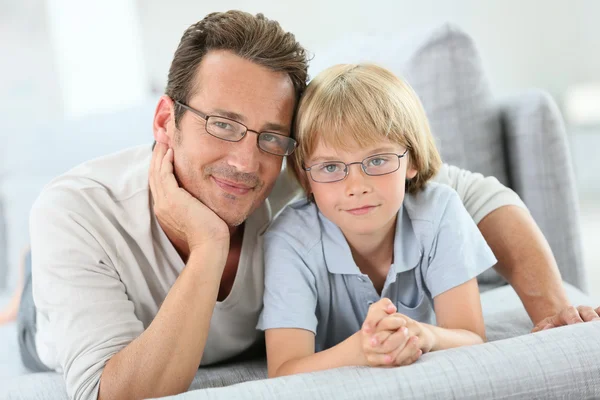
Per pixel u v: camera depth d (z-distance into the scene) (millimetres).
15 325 1926
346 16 3555
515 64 4395
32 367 1536
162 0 3432
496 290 1568
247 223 1252
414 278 1217
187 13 3459
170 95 1166
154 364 985
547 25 4395
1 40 3197
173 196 1122
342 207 1101
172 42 3463
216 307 1202
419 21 3768
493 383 833
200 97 1112
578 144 4703
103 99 3266
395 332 905
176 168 1174
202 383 1167
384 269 1229
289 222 1208
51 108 3258
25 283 1527
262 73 1104
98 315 1059
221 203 1132
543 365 851
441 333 1019
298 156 1164
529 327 1271
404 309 1227
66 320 1056
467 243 1171
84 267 1098
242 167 1104
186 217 1107
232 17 1138
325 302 1208
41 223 1139
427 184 1243
